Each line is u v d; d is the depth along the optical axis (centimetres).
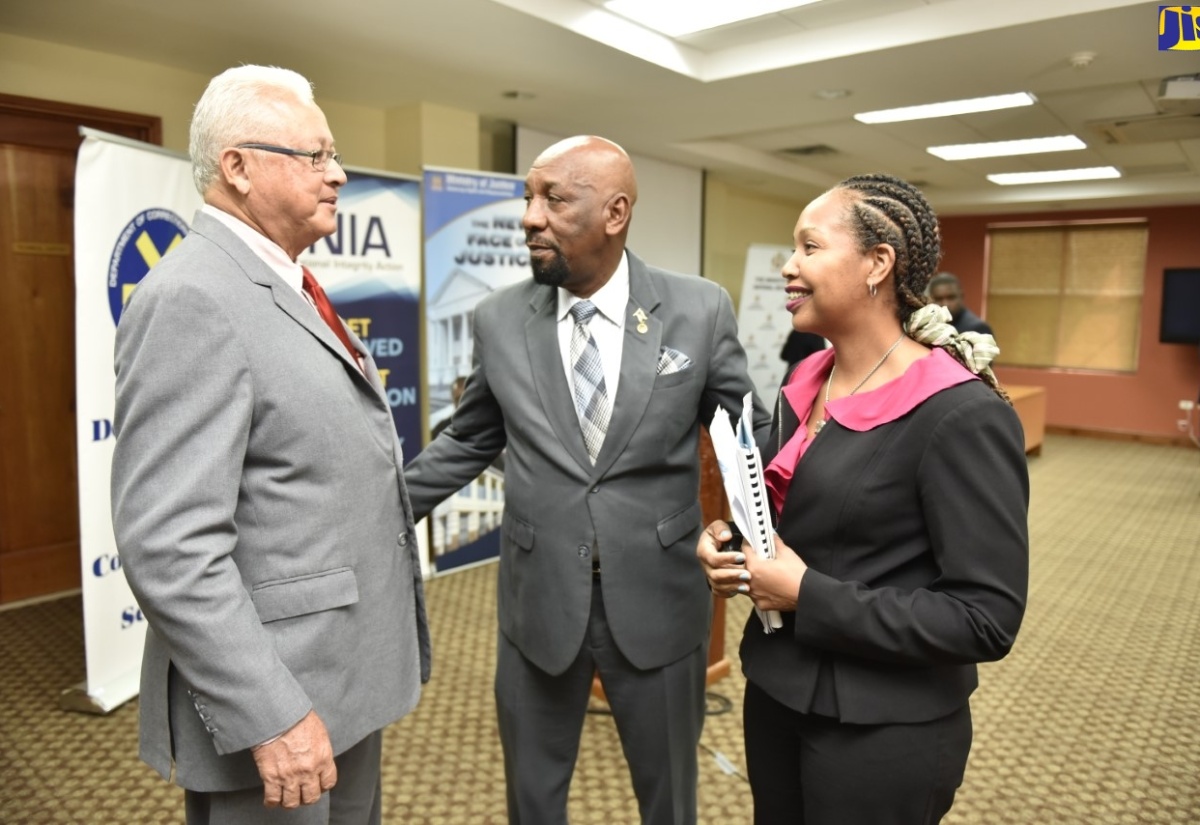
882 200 93
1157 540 469
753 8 349
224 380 91
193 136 103
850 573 96
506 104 465
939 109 491
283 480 99
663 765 138
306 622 100
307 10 306
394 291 367
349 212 348
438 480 153
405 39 343
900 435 91
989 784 217
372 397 113
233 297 95
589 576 130
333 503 102
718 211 770
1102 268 892
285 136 100
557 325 136
